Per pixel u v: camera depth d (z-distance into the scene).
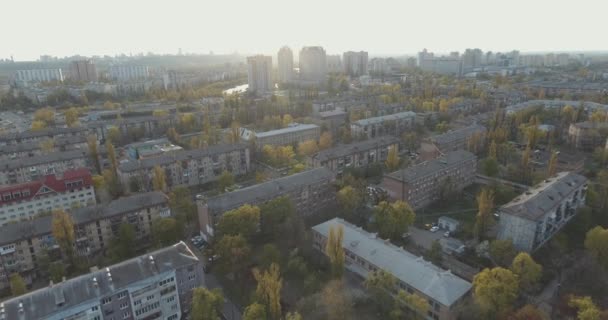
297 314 95.06
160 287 106.06
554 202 142.88
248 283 127.50
